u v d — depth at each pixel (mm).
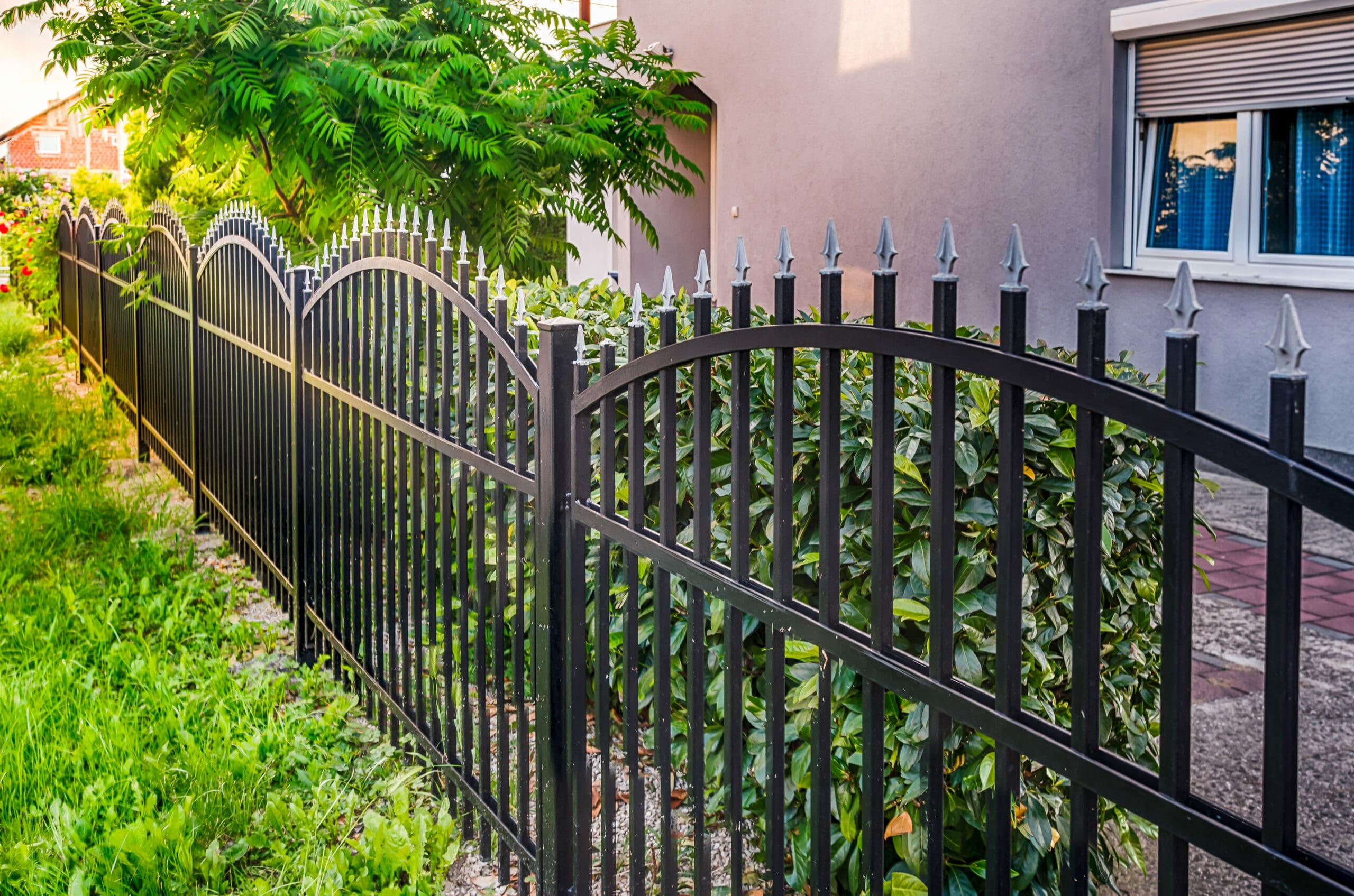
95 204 13078
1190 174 7941
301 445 4172
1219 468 7668
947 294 1448
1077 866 1341
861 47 9789
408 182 6641
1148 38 7816
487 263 7340
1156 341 7902
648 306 3611
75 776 3193
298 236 7375
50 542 5543
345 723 3678
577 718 2449
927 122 9266
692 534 2730
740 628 1956
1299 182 7355
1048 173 8398
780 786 1878
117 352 8898
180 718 3527
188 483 6684
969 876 2508
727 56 11359
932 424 1490
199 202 8664
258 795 3176
